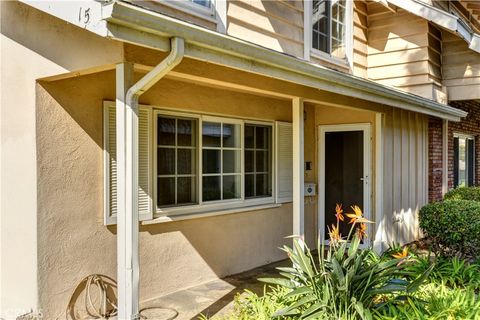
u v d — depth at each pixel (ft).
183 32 10.21
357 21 26.37
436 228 19.19
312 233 25.29
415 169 27.43
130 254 10.80
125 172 10.84
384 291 11.96
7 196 13.79
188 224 17.49
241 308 13.20
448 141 31.04
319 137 25.40
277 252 22.25
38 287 12.78
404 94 20.42
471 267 17.03
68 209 13.55
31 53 13.00
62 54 12.10
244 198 20.39
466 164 35.19
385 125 23.71
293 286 13.19
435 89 25.31
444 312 11.94
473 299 13.14
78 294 13.79
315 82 15.51
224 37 11.28
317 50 22.61
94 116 14.23
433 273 16.47
